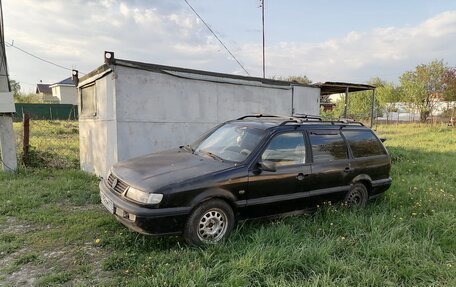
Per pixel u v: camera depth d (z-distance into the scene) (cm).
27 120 809
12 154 735
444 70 3053
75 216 472
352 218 472
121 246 382
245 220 426
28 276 320
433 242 414
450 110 2922
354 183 533
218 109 818
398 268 349
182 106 750
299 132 481
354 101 2997
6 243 385
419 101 3164
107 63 634
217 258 351
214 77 798
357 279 326
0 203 518
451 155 1175
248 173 411
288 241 395
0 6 718
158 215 353
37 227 439
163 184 362
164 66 711
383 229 454
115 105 650
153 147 709
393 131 2338
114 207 380
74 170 791
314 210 496
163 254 358
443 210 536
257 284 308
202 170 397
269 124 482
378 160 568
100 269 333
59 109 3534
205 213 385
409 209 547
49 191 591
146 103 692
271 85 917
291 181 450
